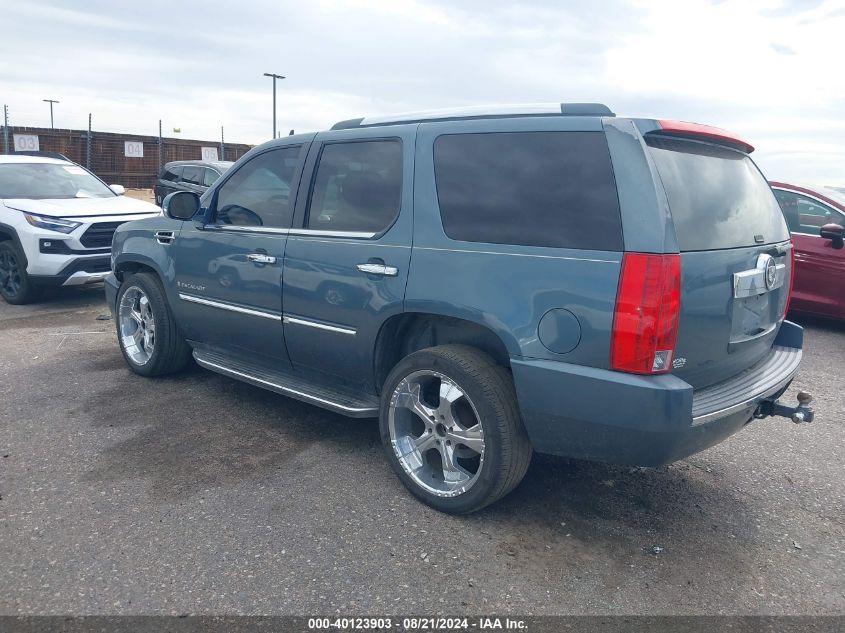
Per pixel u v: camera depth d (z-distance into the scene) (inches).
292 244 166.2
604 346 117.0
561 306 121.0
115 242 228.7
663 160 122.9
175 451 167.8
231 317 185.6
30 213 331.0
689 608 114.0
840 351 292.5
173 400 203.0
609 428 118.4
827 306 322.7
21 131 918.4
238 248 180.2
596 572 123.0
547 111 133.3
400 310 143.3
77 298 364.2
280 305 169.9
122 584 115.3
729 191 137.6
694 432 117.9
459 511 138.0
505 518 140.4
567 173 125.0
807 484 161.9
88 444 170.9
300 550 126.4
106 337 277.4
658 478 162.1
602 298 116.9
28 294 338.0
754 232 141.1
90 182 396.2
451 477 140.3
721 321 128.3
